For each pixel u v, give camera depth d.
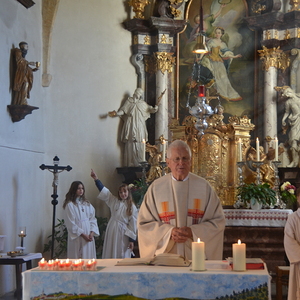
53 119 9.66
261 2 11.15
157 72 10.88
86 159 10.03
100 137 10.28
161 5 10.91
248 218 8.06
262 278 2.82
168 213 4.10
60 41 9.93
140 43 10.91
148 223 4.02
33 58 8.98
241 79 11.26
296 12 10.80
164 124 10.83
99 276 2.91
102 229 9.54
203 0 11.46
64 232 9.16
